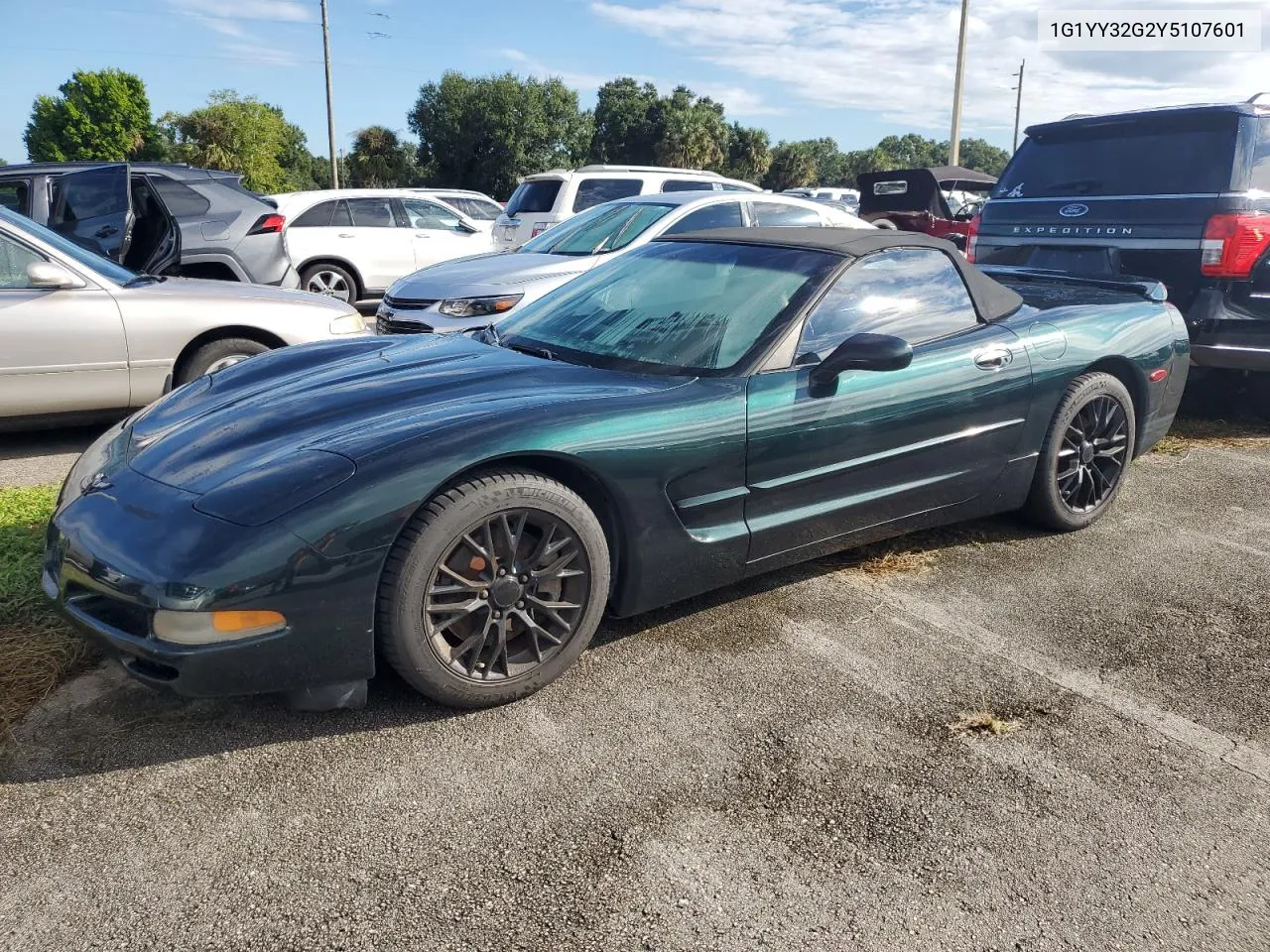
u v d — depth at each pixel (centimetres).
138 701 272
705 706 278
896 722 272
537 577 270
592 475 278
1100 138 591
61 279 511
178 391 341
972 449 370
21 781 236
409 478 246
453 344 359
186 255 802
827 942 192
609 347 336
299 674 243
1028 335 385
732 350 318
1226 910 203
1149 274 561
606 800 234
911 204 1579
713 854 216
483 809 230
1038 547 408
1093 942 194
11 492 439
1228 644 324
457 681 262
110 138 6806
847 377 327
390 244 1145
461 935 191
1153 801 239
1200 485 496
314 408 288
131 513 250
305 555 235
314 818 225
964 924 197
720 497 304
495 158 5634
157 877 205
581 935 192
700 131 6041
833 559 391
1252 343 541
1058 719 276
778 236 372
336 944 188
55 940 188
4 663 285
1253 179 530
